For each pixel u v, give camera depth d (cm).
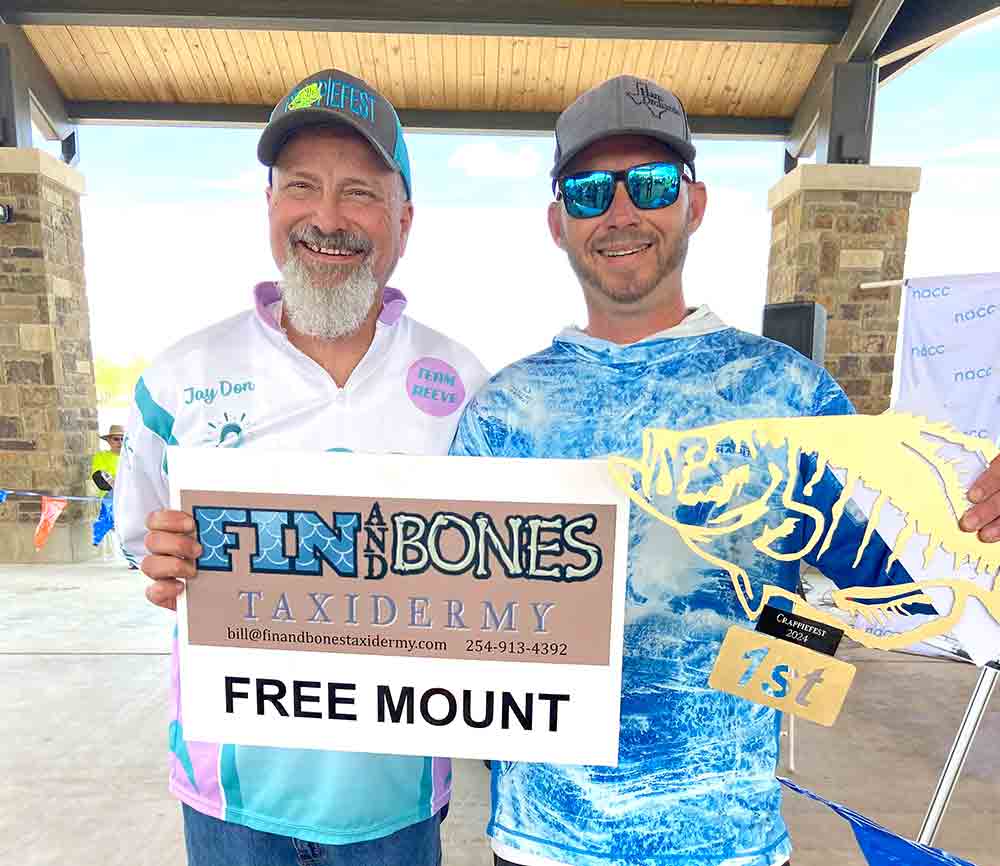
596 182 105
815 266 503
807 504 95
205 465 92
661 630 95
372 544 91
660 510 95
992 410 366
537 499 88
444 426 121
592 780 94
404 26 485
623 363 101
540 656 91
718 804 93
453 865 195
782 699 84
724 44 539
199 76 571
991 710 291
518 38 540
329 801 107
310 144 114
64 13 488
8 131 513
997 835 209
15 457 530
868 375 509
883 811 220
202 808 112
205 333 121
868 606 83
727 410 98
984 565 79
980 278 366
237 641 95
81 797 225
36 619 399
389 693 94
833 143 507
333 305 113
